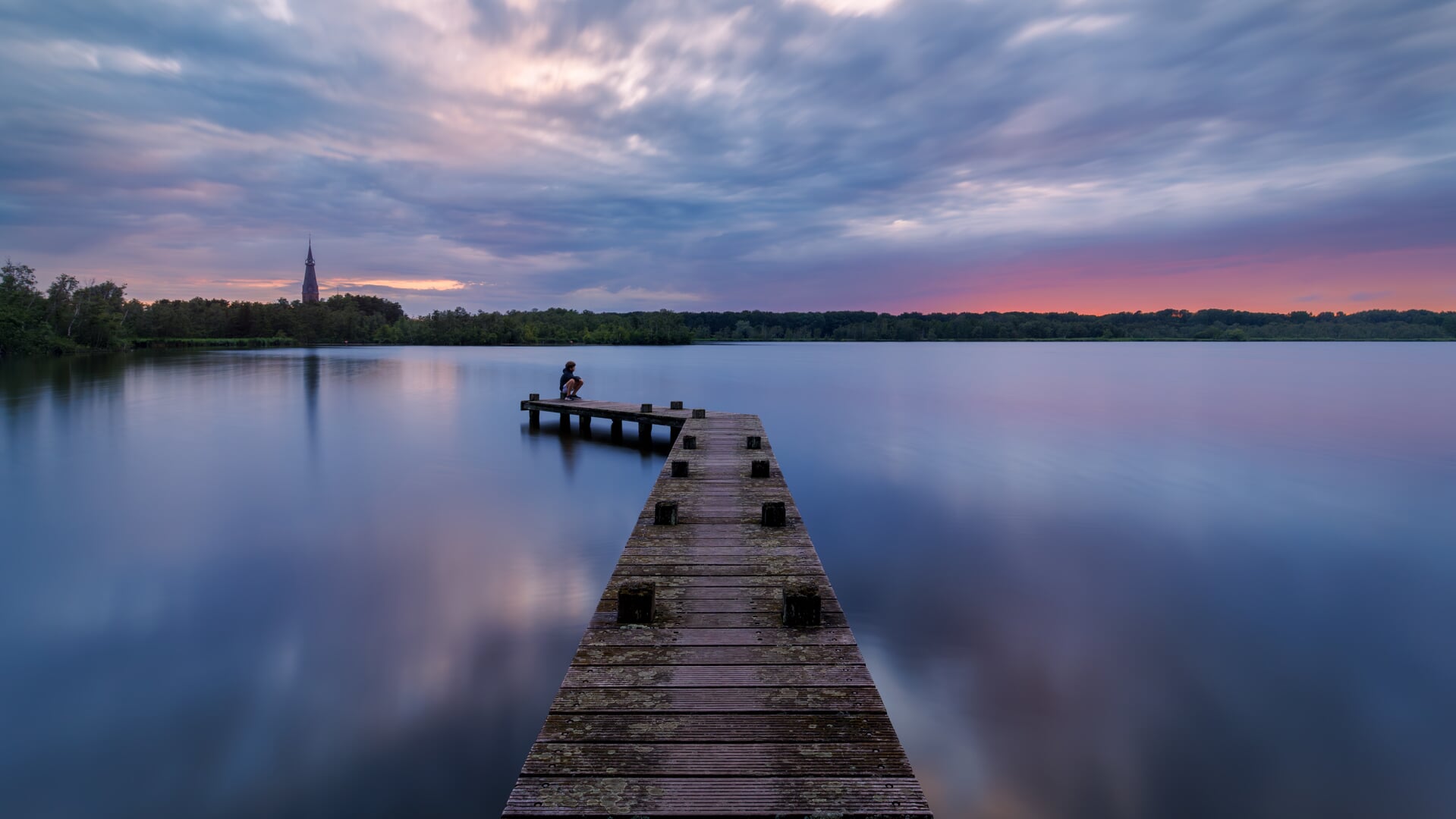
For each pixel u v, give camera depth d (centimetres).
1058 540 1024
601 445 1867
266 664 640
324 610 761
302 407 2717
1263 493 1337
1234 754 518
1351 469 1566
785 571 614
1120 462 1647
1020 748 522
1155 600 801
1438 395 3319
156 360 6166
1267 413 2620
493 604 782
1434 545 1009
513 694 590
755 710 387
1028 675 627
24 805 454
